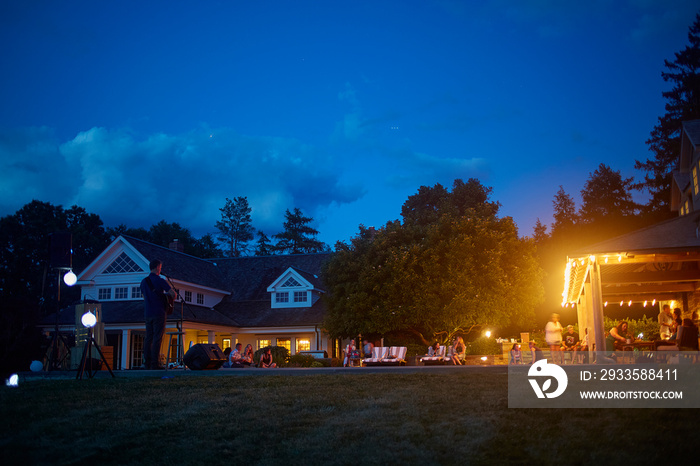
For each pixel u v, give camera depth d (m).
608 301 25.78
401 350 25.16
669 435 7.57
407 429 8.09
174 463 7.15
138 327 33.47
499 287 28.19
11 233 53.19
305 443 7.68
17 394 10.60
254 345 38.47
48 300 51.12
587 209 52.00
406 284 28.94
